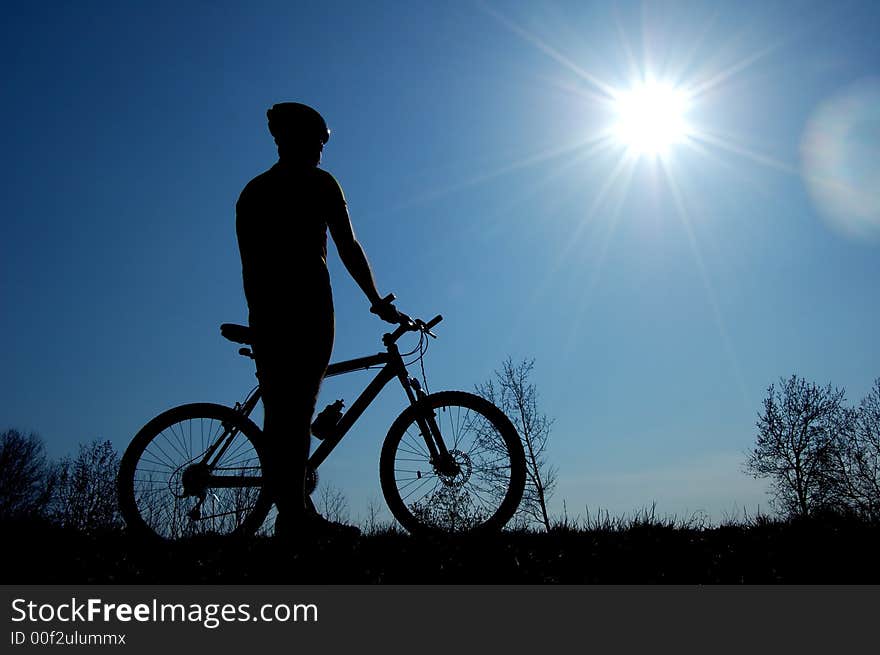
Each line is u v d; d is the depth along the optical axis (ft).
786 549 13.29
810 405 78.02
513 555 12.46
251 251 12.94
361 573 11.13
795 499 76.18
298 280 12.57
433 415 14.55
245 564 11.60
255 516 13.66
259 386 13.38
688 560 12.44
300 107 13.60
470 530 13.78
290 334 12.44
